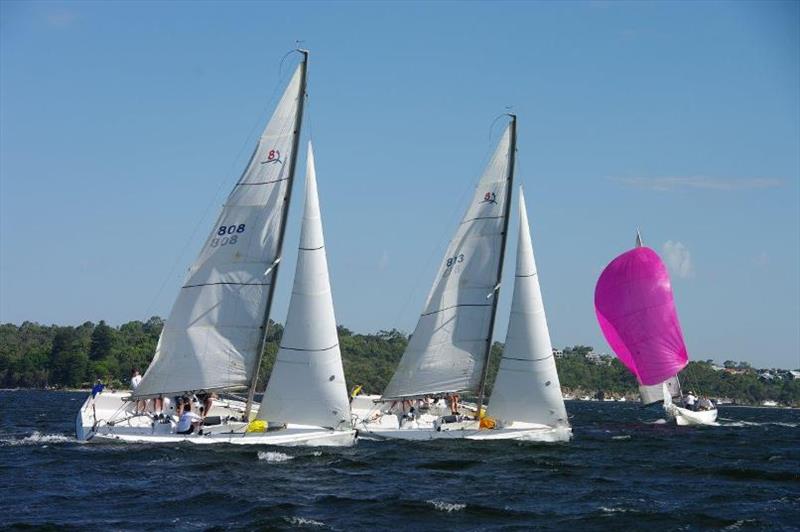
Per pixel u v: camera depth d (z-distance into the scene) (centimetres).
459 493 4609
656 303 10225
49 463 5100
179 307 5759
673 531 3866
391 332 17850
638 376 10500
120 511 3969
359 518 3950
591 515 4094
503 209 6631
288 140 5800
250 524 3766
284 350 5750
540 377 6494
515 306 6538
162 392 5753
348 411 5838
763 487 5034
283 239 5822
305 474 4959
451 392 6644
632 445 7662
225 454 5406
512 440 6538
